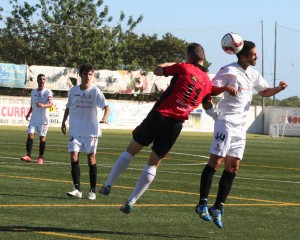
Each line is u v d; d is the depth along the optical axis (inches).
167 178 705.0
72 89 545.6
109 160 919.0
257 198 569.9
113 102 2204.7
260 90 441.4
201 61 416.2
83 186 605.3
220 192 417.1
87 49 2453.2
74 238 370.0
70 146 532.1
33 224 406.9
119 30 2625.5
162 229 410.9
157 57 2770.7
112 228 406.0
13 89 2199.8
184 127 2342.5
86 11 2694.4
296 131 2468.0
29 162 824.9
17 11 2527.1
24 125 2037.4
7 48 2406.5
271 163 995.9
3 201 492.7
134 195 403.2
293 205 535.8
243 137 428.8
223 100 430.0
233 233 407.5
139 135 405.1
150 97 2348.7
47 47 2428.6
